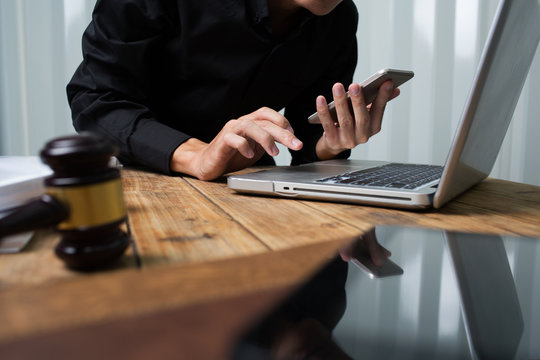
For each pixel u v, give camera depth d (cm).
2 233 24
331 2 94
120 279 24
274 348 16
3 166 43
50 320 19
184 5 91
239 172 83
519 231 40
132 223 42
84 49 91
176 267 27
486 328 19
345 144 77
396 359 16
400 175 63
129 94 90
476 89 41
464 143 44
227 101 105
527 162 194
